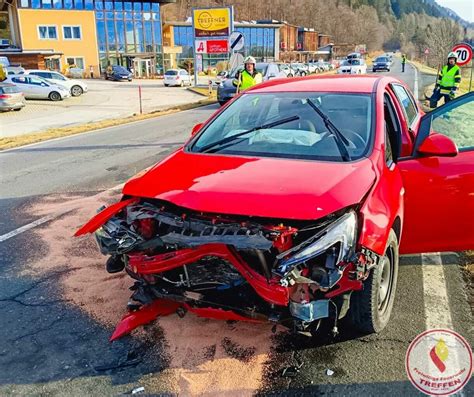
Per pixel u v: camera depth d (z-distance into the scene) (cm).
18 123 1722
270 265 272
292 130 366
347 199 274
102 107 2309
